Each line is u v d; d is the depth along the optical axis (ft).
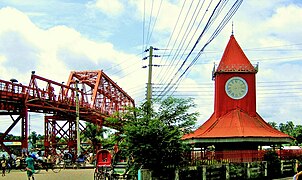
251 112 150.61
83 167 180.45
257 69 152.15
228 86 151.74
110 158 104.17
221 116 150.20
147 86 116.47
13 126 176.45
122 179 100.68
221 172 112.88
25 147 175.11
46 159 170.60
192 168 102.89
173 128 96.17
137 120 96.02
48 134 237.25
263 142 142.92
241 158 126.52
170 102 98.22
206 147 156.56
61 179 115.44
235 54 154.10
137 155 93.50
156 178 94.02
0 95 165.48
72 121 237.86
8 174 135.44
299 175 54.75
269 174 124.26
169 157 94.48
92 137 235.20
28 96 178.70
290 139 141.69
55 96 200.34
